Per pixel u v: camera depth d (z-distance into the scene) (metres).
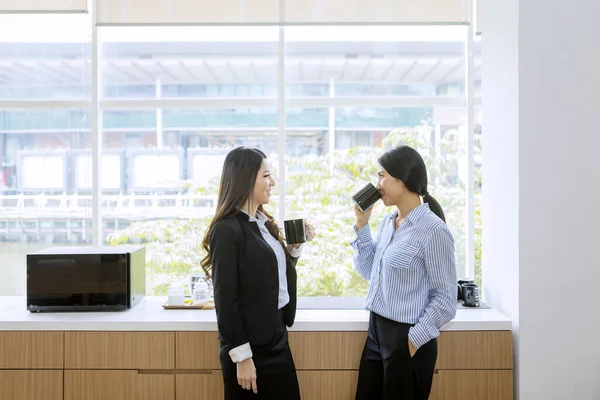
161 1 2.85
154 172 3.01
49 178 3.02
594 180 2.24
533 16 2.23
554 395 2.24
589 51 2.23
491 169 2.57
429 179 2.99
